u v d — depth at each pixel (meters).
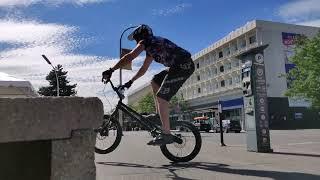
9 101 2.04
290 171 5.01
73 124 2.19
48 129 2.12
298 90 40.09
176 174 4.89
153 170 5.25
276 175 4.71
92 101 2.25
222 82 69.25
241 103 59.03
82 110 2.22
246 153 7.43
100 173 5.04
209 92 73.75
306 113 56.78
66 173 2.16
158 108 5.34
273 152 7.80
